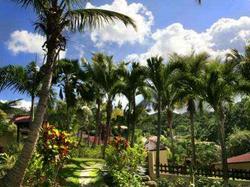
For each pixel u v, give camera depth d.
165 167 22.31
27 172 10.80
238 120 39.97
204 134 46.53
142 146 19.05
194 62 23.03
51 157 12.23
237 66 18.30
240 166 25.34
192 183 15.98
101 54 27.27
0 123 28.14
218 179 19.05
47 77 9.97
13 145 19.08
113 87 26.31
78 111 34.88
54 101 29.31
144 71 21.50
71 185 15.00
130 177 15.97
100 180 16.28
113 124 42.31
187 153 33.59
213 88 19.14
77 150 24.30
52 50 10.10
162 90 20.88
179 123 52.72
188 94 22.25
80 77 28.48
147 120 36.31
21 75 20.69
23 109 35.00
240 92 18.77
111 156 16.94
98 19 10.84
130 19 11.09
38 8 10.56
